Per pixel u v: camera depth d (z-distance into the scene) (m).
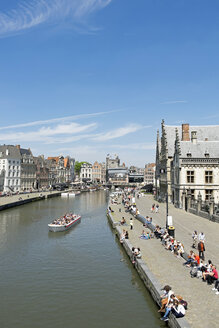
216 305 17.14
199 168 60.50
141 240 35.53
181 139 72.94
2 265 30.70
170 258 27.31
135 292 23.33
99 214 69.69
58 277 27.02
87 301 21.91
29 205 86.81
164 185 76.62
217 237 33.38
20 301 22.19
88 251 35.97
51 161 172.00
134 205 64.19
